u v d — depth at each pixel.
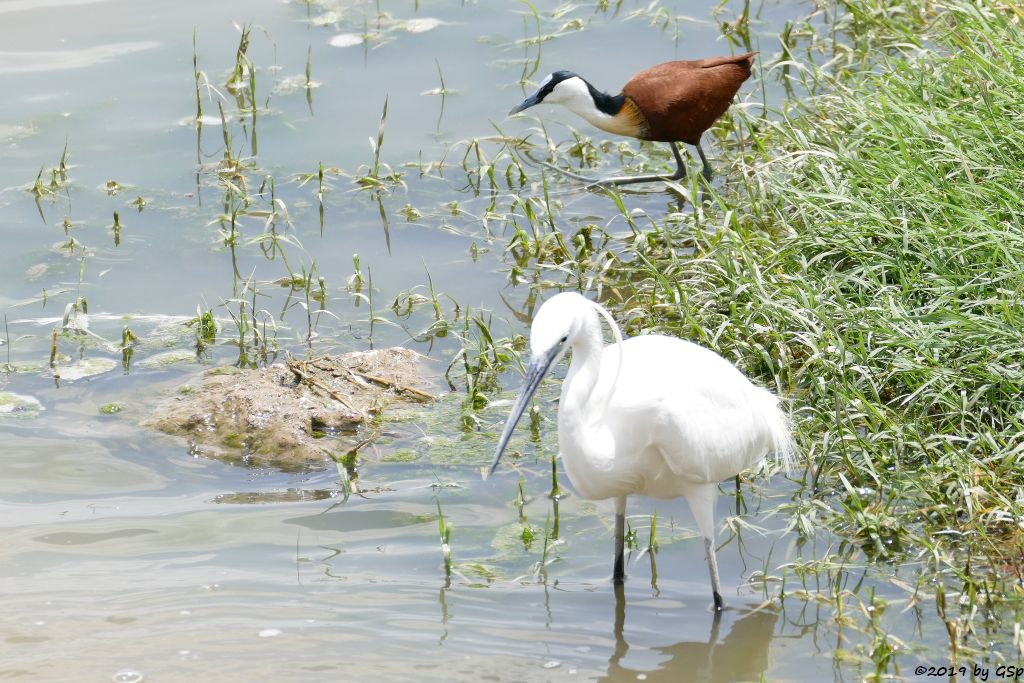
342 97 17.78
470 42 19.39
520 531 9.73
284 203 15.36
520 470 10.58
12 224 14.84
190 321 12.98
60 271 13.93
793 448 10.02
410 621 8.66
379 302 13.36
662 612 8.73
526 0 20.61
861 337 10.69
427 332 12.79
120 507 10.09
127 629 8.56
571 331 8.32
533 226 14.20
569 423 8.56
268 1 20.72
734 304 11.56
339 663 8.20
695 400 8.66
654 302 12.48
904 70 14.50
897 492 9.66
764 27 18.92
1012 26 13.76
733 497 10.09
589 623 8.62
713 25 19.20
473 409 11.48
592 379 8.56
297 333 12.82
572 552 9.46
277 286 13.73
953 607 8.53
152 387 11.89
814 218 12.75
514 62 18.64
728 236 12.69
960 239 11.10
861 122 13.87
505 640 8.45
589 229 14.32
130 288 13.66
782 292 11.59
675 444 8.57
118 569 9.27
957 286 10.87
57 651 8.29
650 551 9.42
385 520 9.91
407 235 14.74
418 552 9.48
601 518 9.91
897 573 8.98
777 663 8.14
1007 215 11.53
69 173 15.92
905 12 17.47
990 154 12.28
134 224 14.91
